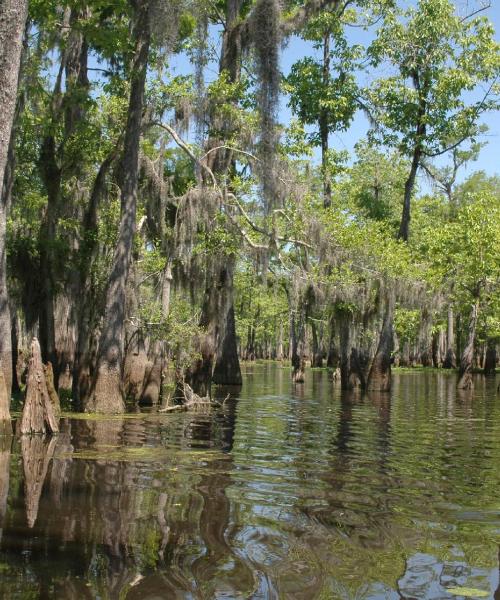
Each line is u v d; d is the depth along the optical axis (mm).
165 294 18906
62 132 19641
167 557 5055
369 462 9312
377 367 25391
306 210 19344
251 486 7527
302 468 8727
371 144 29203
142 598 4281
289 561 5047
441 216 43156
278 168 17766
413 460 9547
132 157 15773
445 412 17312
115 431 12047
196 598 4320
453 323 51875
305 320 24766
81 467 8406
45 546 5234
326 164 27875
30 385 11430
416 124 28172
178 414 15648
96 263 18938
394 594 4461
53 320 18828
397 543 5531
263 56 16594
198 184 17703
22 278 19438
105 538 5473
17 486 7215
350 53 27797
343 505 6742
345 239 20156
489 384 31922
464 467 9008
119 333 15555
